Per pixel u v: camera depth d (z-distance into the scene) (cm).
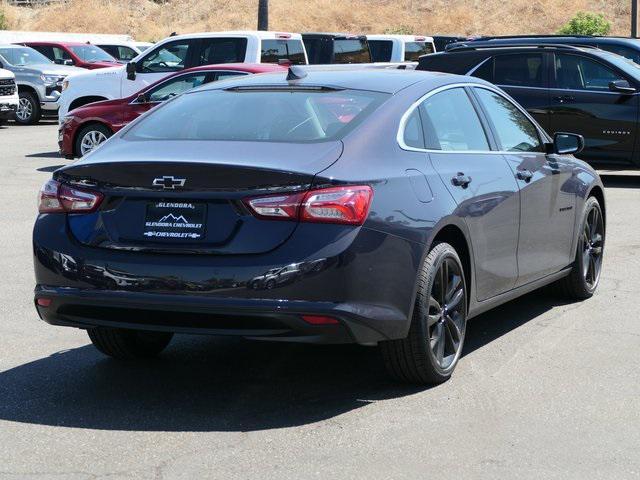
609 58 1523
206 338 692
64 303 538
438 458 470
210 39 1912
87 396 563
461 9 5094
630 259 965
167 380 594
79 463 463
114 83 1925
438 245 568
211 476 448
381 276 521
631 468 458
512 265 658
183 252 516
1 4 5453
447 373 583
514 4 5084
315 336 507
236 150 532
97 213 536
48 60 2772
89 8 5394
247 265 503
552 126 1540
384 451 478
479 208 605
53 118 2953
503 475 450
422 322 552
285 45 1975
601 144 1516
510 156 669
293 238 503
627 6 5003
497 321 736
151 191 522
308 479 445
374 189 525
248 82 630
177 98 628
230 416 529
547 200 704
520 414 531
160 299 513
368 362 631
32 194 1377
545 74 1543
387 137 559
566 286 787
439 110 615
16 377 598
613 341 678
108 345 621
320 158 523
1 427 511
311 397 561
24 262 942
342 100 581
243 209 509
